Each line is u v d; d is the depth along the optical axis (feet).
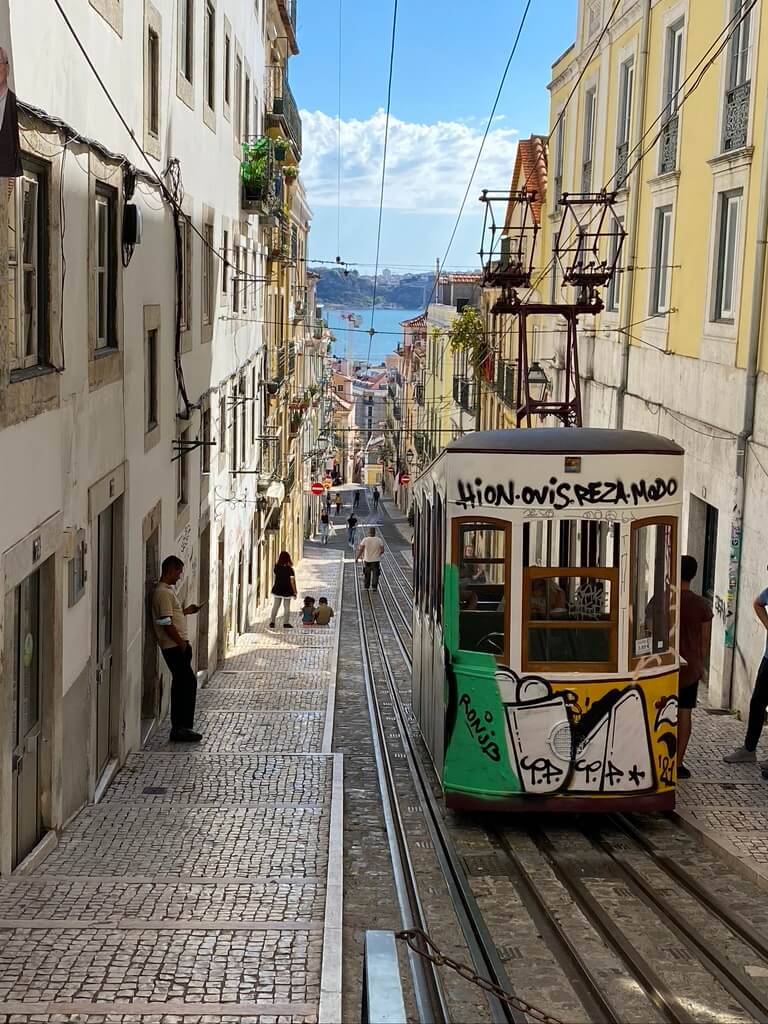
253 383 91.45
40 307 27.73
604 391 69.26
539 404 55.57
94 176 32.30
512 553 30.09
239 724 46.21
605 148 71.15
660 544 30.42
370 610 103.76
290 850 27.86
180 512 51.24
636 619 30.19
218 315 66.69
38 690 27.91
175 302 48.83
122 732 37.32
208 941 21.18
